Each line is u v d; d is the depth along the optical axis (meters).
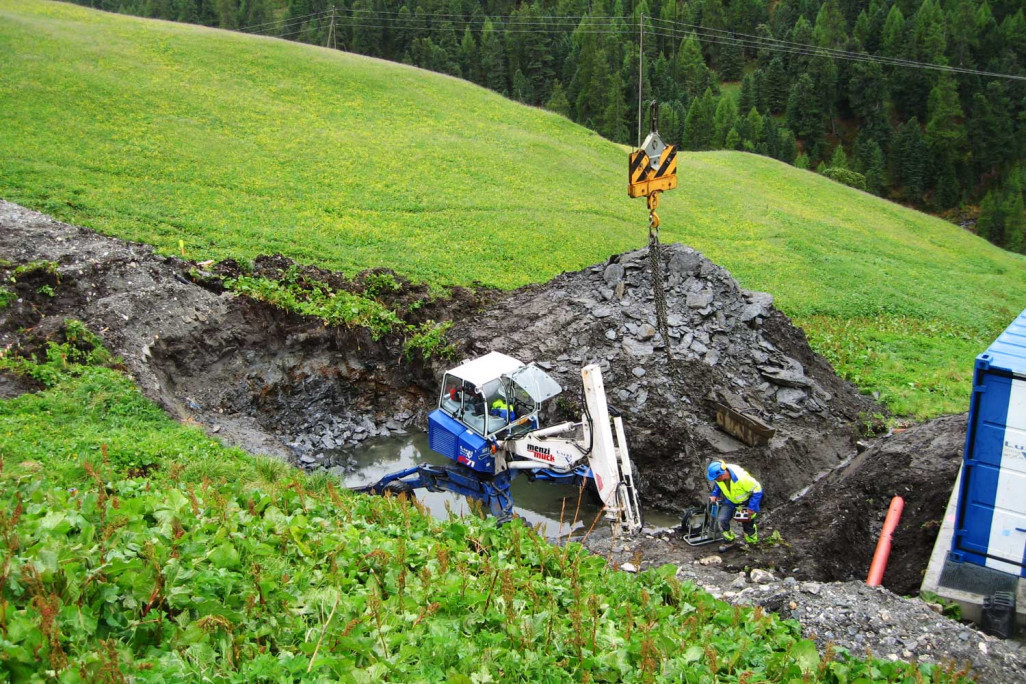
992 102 107.56
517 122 45.88
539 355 19.31
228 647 6.57
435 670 6.85
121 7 107.69
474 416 15.47
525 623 7.79
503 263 28.69
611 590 9.87
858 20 116.62
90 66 38.75
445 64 96.44
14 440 13.05
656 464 16.56
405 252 28.19
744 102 109.88
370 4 105.75
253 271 22.39
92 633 6.25
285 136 37.19
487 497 14.98
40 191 26.42
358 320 20.62
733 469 13.53
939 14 111.81
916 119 109.00
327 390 19.62
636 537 13.95
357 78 45.72
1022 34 116.44
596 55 95.44
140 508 8.42
